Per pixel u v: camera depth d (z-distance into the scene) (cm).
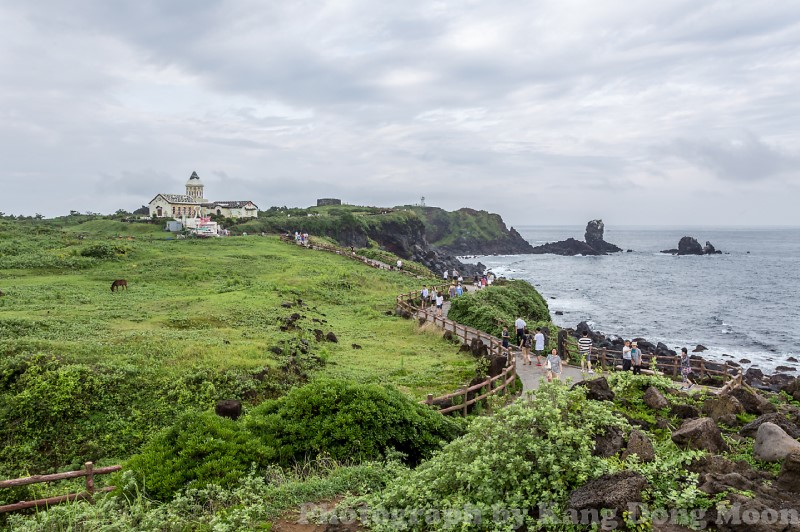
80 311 2808
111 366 1850
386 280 5297
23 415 1603
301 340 2578
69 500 1038
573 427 809
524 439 790
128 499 932
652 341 4556
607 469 744
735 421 1162
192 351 2094
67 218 11606
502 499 737
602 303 6800
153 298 3406
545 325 3262
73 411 1631
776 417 1029
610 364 2502
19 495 1270
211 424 1095
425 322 3288
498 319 3119
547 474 758
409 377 2162
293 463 1108
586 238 18850
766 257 15275
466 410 1639
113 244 5453
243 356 2109
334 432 1145
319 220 11162
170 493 943
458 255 17825
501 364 2141
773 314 5959
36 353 1881
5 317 2455
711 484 708
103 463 1442
